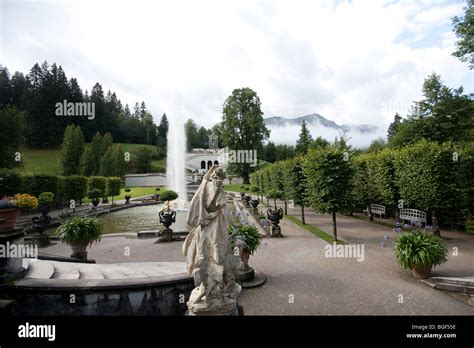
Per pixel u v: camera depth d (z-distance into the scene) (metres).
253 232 9.28
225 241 4.43
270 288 8.19
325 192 14.59
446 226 17.75
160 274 7.42
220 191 4.47
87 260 10.20
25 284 5.77
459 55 18.34
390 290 7.95
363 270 9.76
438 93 26.20
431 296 7.54
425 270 8.72
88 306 5.98
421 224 17.64
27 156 68.75
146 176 69.69
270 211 16.03
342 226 19.47
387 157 19.56
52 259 9.54
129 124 111.88
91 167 57.09
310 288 8.16
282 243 14.13
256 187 36.41
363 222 21.27
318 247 13.24
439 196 15.02
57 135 77.88
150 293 6.55
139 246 13.43
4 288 5.61
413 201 17.05
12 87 88.75
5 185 21.25
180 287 6.92
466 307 6.88
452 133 24.73
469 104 23.70
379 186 20.27
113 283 6.27
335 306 6.98
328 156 15.05
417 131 26.80
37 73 90.00
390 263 10.55
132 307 6.34
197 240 4.41
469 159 16.42
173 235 15.06
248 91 57.72
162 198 21.23
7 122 32.31
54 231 17.36
